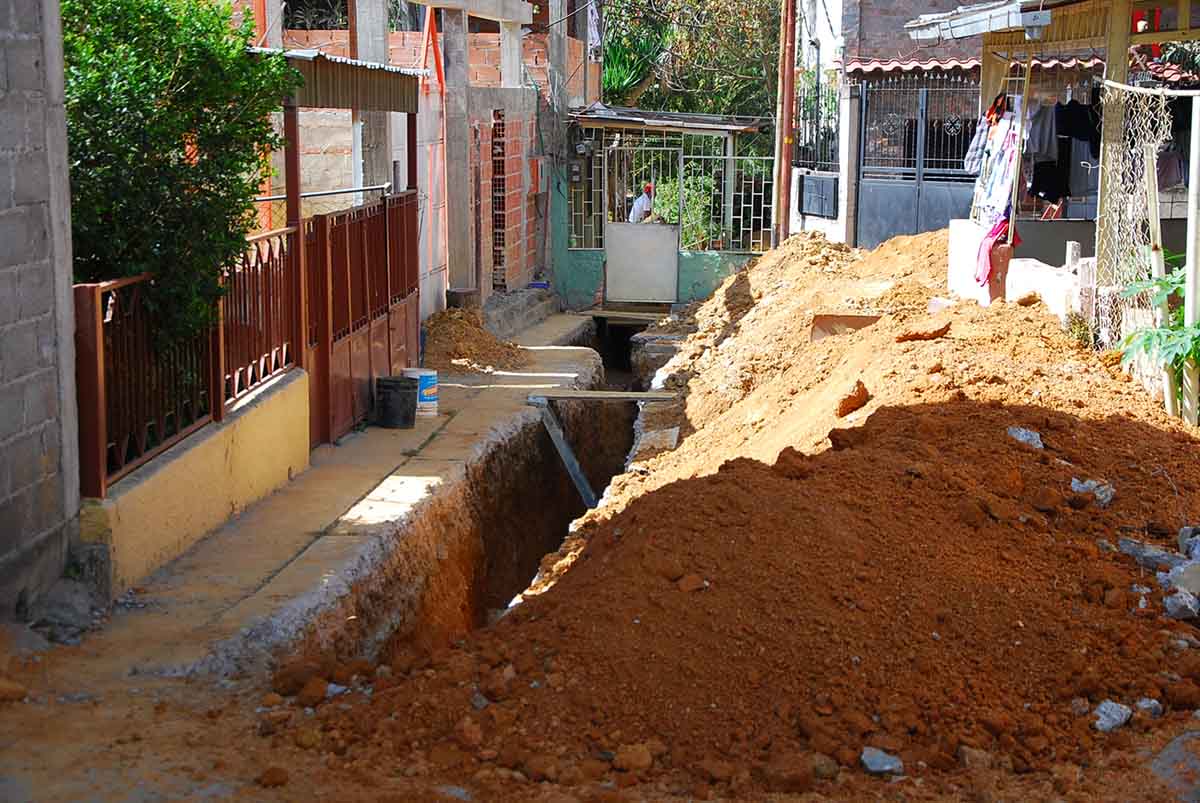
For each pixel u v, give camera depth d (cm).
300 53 1184
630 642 641
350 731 617
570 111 2691
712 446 1305
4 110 738
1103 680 621
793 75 2422
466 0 2077
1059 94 1922
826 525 718
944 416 930
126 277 880
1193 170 953
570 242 2658
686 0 3775
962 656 630
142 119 898
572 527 1098
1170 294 1013
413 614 1055
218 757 603
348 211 1405
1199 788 527
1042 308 1271
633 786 561
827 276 2094
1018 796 534
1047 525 767
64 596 795
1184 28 1123
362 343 1463
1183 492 830
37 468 777
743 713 602
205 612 834
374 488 1201
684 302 2594
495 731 600
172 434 980
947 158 2255
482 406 1596
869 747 576
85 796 560
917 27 1464
